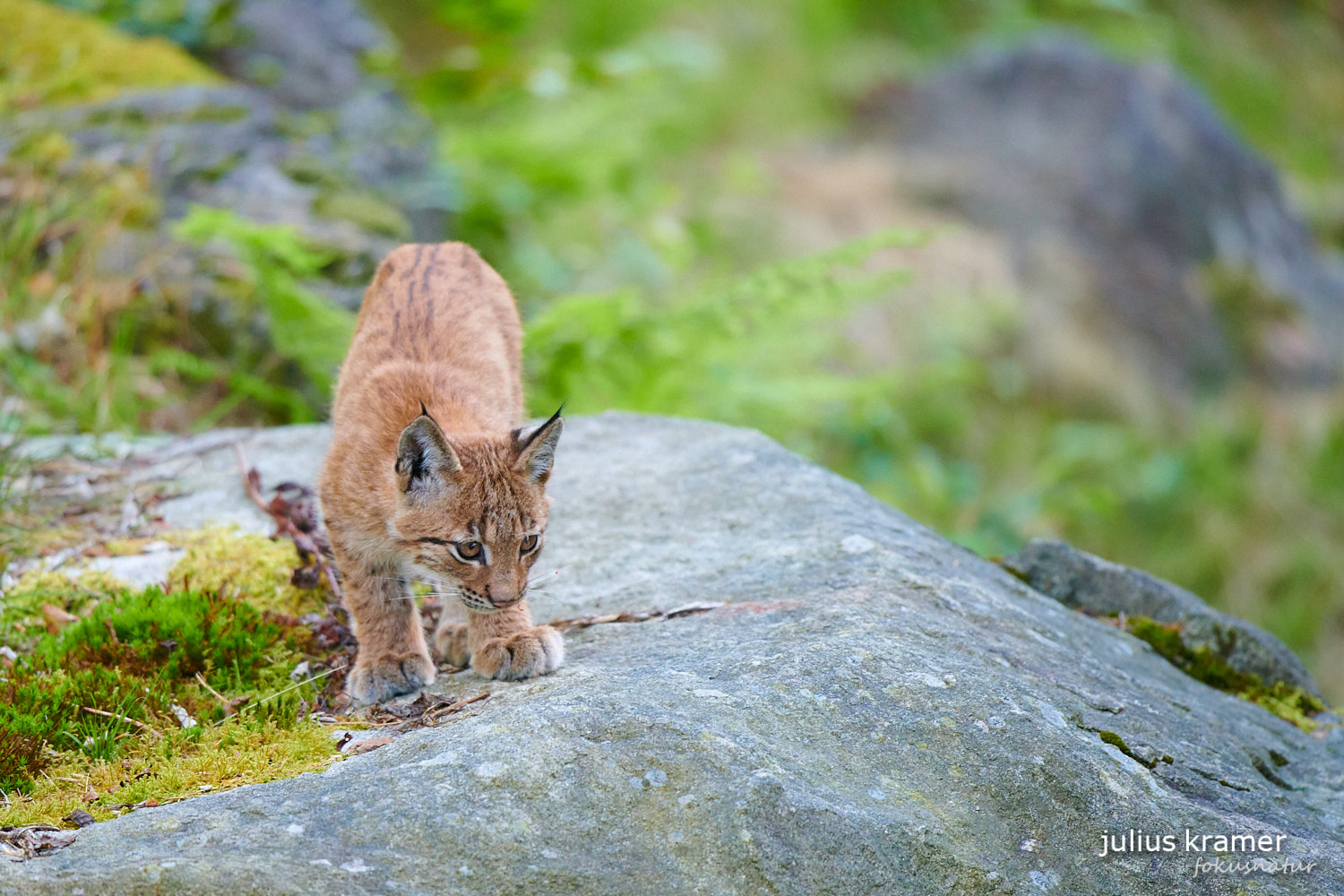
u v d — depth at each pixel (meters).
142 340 12.38
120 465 9.48
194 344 12.56
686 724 5.45
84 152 13.30
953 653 6.43
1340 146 28.73
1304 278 22.89
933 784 5.48
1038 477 17.83
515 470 7.04
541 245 18.17
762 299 13.06
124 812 5.56
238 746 6.14
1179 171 22.20
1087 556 9.36
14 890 4.43
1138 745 6.18
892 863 5.04
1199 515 18.84
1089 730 6.15
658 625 6.97
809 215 21.12
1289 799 6.51
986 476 18.28
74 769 6.02
